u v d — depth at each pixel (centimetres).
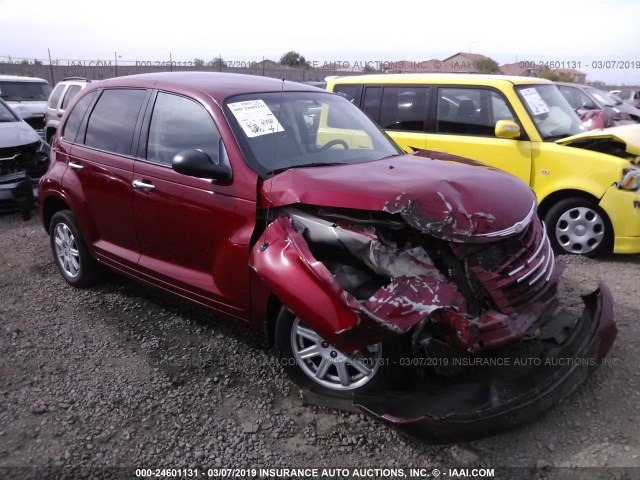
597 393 337
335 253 308
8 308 469
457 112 662
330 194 311
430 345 285
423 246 299
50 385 357
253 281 341
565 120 652
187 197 373
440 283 286
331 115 435
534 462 285
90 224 463
